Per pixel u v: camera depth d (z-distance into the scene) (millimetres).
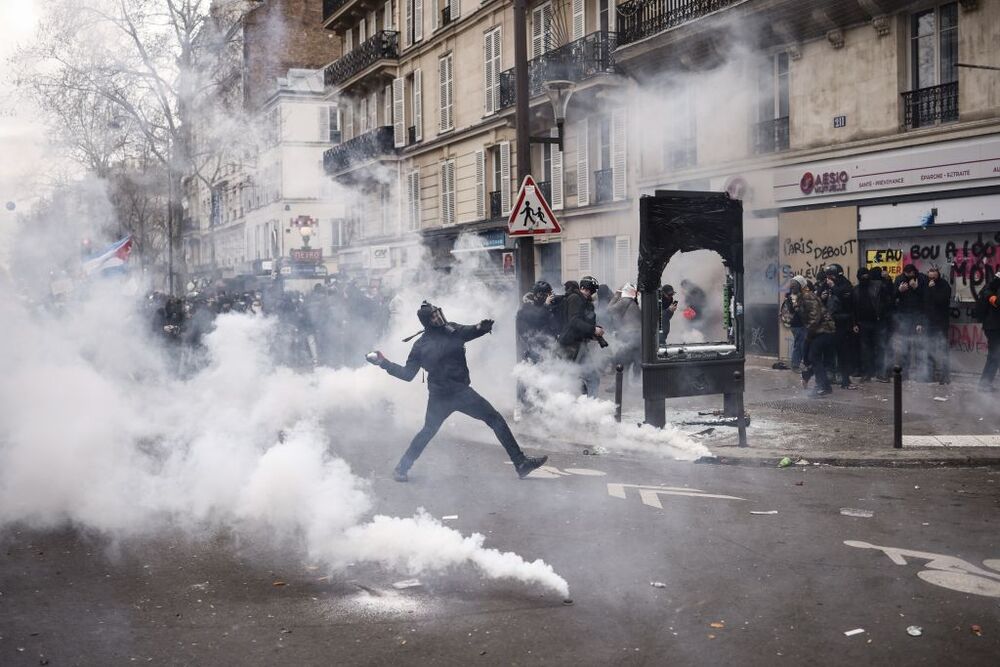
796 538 6750
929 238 16609
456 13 32031
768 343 20047
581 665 4676
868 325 15617
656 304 11242
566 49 25016
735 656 4738
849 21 17672
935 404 13016
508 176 29688
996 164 15305
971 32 15789
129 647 4996
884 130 17312
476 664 4715
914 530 6945
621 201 24016
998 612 5258
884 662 4637
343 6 39625
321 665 4742
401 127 36656
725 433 11227
